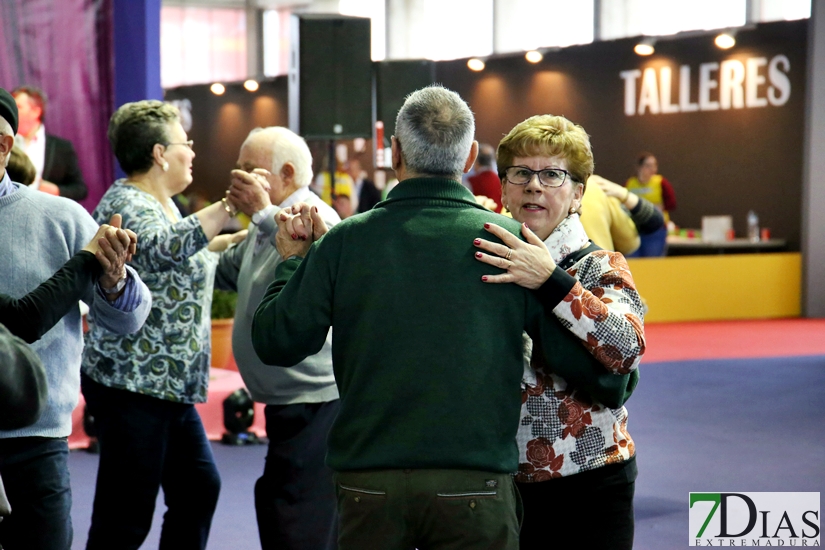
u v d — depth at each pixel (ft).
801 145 60.34
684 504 21.06
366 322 9.33
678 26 73.72
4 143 11.32
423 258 9.36
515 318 9.41
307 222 10.41
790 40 60.49
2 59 28.63
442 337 9.21
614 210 17.85
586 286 10.07
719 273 55.52
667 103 67.15
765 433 28.04
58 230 11.69
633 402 32.60
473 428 9.19
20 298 10.91
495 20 85.61
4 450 11.25
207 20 104.06
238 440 26.32
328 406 14.79
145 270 14.17
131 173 15.17
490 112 77.51
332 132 36.52
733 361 41.04
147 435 14.48
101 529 14.52
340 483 9.59
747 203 63.46
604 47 70.23
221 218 14.15
